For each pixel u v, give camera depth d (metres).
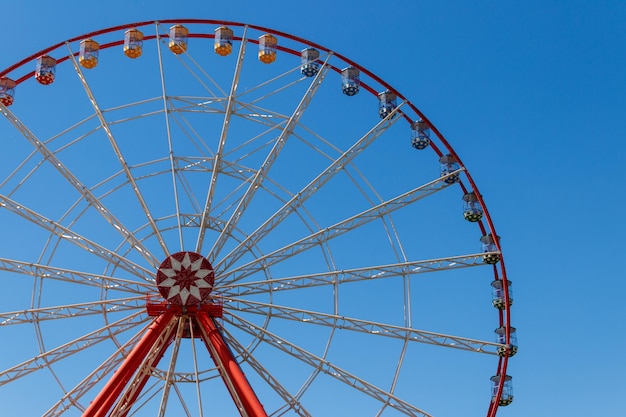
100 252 41.91
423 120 46.94
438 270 44.31
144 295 41.78
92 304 41.41
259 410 37.56
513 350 44.44
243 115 44.50
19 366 40.19
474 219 47.62
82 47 46.69
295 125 44.28
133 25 46.75
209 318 41.16
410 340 43.12
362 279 43.41
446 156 48.00
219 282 42.00
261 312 42.38
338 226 43.59
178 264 40.94
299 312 42.47
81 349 41.19
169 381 39.50
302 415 40.56
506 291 45.28
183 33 46.94
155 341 40.38
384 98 47.88
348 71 47.69
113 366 41.16
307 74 47.62
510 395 45.28
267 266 42.56
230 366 38.97
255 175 43.25
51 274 41.56
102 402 38.97
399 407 41.56
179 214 43.38
